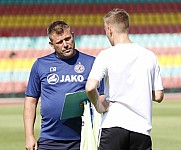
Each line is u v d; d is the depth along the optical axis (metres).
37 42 91.81
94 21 102.56
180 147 33.41
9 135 39.47
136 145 13.41
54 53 15.77
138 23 101.88
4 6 104.88
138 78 13.48
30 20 101.88
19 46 90.69
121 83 13.43
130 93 13.44
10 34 96.19
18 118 50.88
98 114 14.50
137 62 13.54
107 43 92.19
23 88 80.50
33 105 15.80
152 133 39.97
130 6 108.31
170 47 91.31
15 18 102.06
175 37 94.81
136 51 13.59
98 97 13.18
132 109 13.39
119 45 13.62
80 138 15.64
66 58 15.45
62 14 104.69
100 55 13.60
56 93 15.39
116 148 13.30
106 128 13.39
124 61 13.45
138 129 13.29
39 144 15.76
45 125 15.68
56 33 15.13
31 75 15.73
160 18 103.88
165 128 42.75
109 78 13.50
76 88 15.37
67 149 15.59
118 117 13.35
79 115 15.39
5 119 50.06
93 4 107.69
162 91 13.98
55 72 15.45
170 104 64.00
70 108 15.09
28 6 105.50
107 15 13.73
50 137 15.63
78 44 91.81
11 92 80.00
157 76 13.90
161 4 108.50
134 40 94.25
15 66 84.94
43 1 106.94
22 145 34.75
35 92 15.76
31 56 88.31
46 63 15.58
